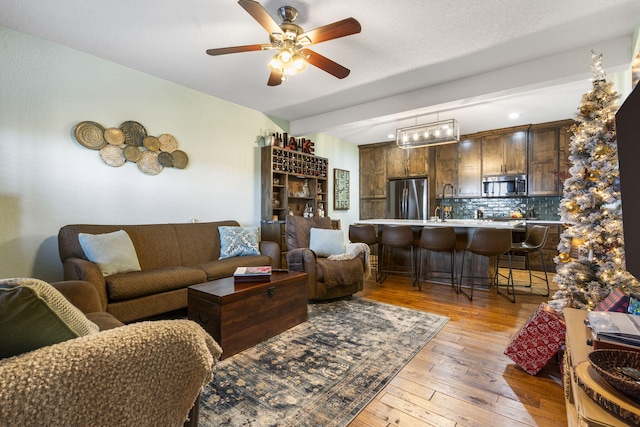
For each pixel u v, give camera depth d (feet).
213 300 6.69
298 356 6.77
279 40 7.25
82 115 9.57
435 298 11.43
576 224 6.95
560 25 8.05
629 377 2.77
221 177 13.65
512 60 9.97
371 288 12.96
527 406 5.15
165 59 10.00
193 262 11.02
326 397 5.32
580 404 2.73
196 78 11.50
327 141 20.45
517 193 18.03
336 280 10.58
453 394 5.48
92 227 9.12
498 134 18.74
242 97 13.46
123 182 10.50
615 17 7.66
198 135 12.76
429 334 8.01
